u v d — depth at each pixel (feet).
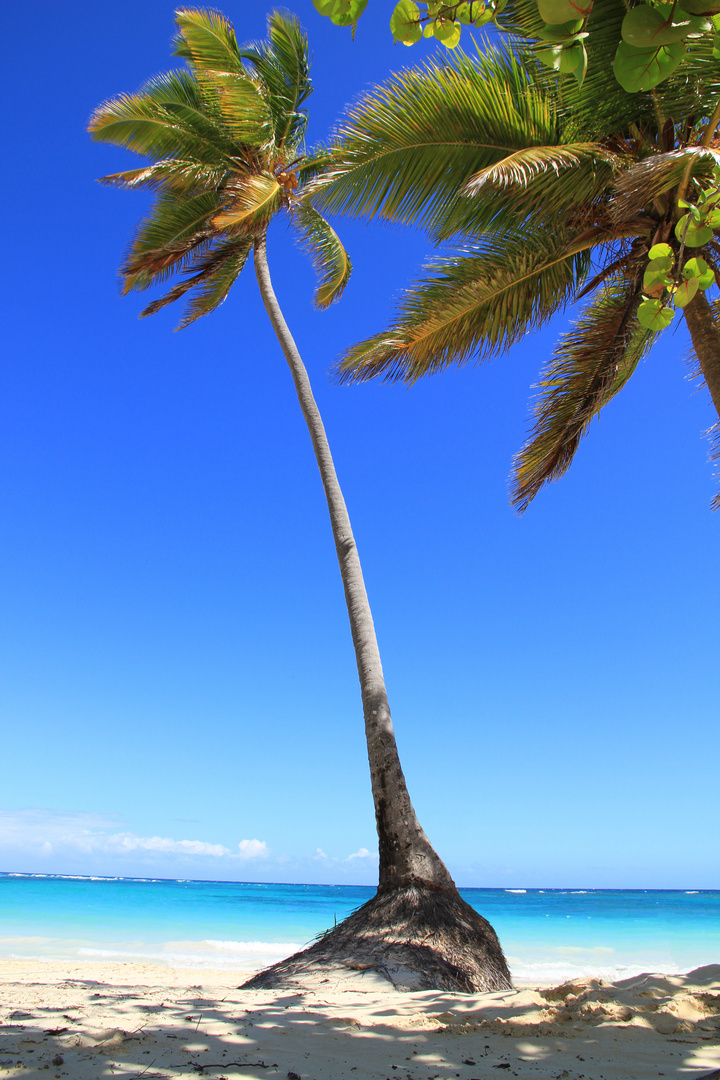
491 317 26.94
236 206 31.55
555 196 23.30
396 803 23.57
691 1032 11.03
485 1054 9.73
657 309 7.92
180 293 40.63
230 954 46.73
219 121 38.65
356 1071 8.69
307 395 34.09
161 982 25.18
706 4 4.06
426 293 27.17
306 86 41.32
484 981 18.94
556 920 74.79
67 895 86.63
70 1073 8.11
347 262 41.32
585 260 26.73
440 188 25.80
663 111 21.27
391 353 27.30
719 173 8.16
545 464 29.30
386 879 22.62
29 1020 11.57
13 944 45.65
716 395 21.26
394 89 24.26
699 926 69.21
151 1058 9.04
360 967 18.83
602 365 26.00
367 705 25.68
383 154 25.09
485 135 24.50
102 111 37.22
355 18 4.83
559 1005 13.38
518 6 20.48
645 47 4.27
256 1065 8.87
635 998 13.75
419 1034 11.32
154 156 39.78
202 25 34.71
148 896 95.81
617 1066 8.86
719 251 22.86
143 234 40.04
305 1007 14.42
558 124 23.84
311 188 25.23
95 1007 13.15
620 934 62.75
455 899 21.89
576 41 4.10
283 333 36.17
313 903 97.30
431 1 5.50
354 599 28.09
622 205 18.40
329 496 30.94
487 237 26.30
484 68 23.95
